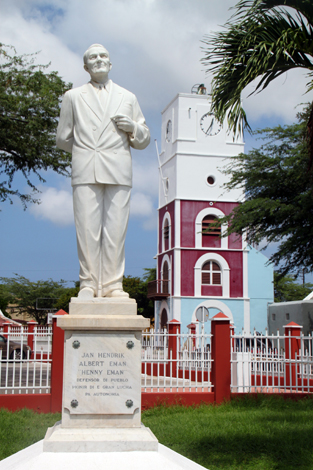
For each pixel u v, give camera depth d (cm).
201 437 726
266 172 1981
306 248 1798
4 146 1789
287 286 4788
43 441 421
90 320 443
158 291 3278
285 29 692
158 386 1048
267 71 722
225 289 3094
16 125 1736
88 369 443
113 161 486
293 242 1748
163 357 1062
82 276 482
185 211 3125
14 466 391
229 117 724
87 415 438
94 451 410
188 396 1039
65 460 396
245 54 701
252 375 1209
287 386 1099
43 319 5575
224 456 643
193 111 3197
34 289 5525
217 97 728
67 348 443
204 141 3186
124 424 440
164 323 3222
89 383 441
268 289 3167
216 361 1052
